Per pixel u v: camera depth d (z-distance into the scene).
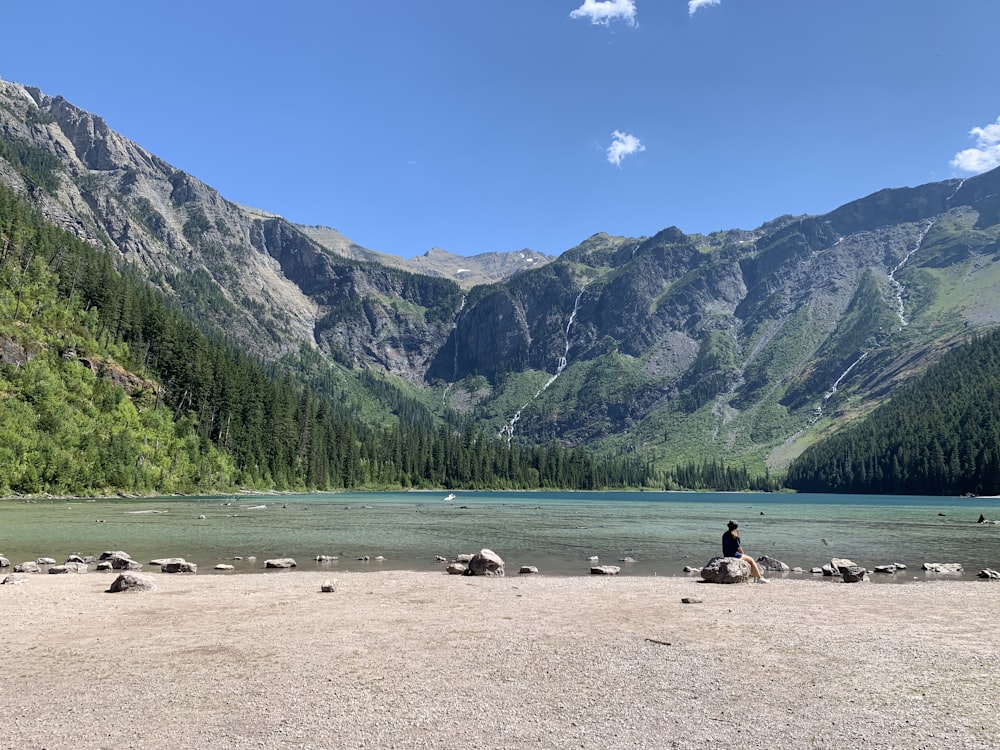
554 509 119.62
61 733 10.97
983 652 16.94
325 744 10.51
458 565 34.59
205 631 19.31
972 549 51.12
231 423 162.12
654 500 190.50
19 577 30.30
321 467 194.75
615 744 10.60
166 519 71.00
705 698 13.03
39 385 115.62
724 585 30.67
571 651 16.92
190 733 10.98
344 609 23.16
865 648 17.34
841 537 61.72
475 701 12.79
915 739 10.86
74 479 109.00
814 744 10.64
